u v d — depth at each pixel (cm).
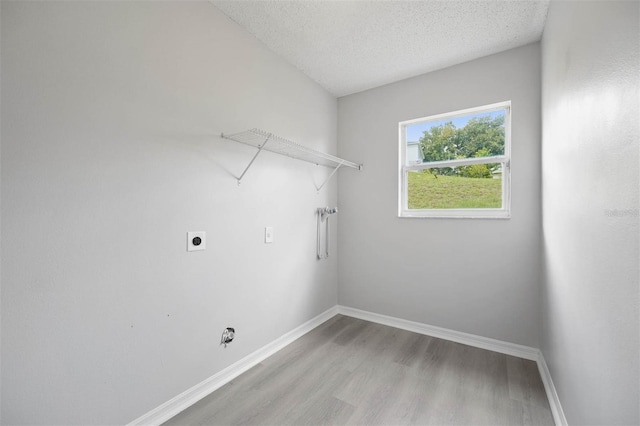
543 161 188
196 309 160
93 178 120
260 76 203
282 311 224
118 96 127
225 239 177
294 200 237
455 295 236
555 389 152
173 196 149
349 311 292
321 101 272
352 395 164
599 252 94
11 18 100
